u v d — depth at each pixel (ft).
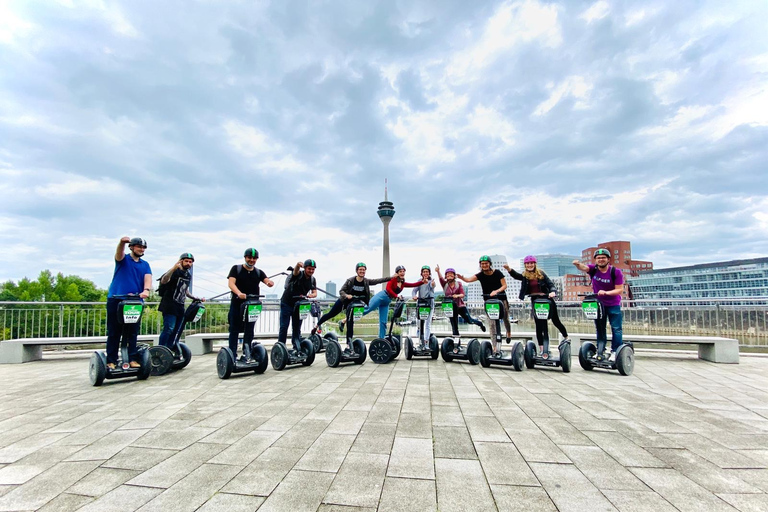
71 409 12.60
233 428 10.50
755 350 24.93
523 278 21.21
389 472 7.73
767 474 7.71
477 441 9.43
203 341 28.09
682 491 6.98
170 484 7.29
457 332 23.29
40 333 27.02
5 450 9.04
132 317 16.98
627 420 11.12
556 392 14.73
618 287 19.22
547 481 7.34
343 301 22.26
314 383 16.62
